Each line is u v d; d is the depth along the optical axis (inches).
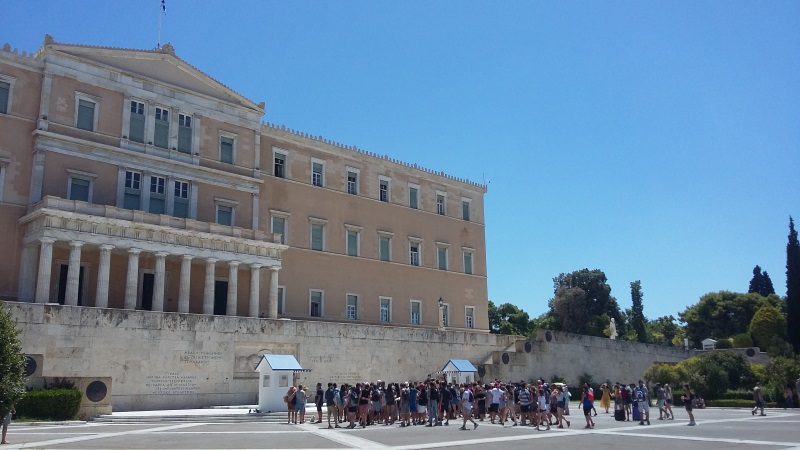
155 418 1515.7
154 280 2030.0
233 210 2375.7
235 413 1633.9
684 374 2474.2
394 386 1772.9
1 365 933.2
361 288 2778.1
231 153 2410.2
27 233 1878.7
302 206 2628.0
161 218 2021.4
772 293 4894.2
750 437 1175.0
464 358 2610.7
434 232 3171.8
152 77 2218.3
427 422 1561.3
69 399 1459.2
